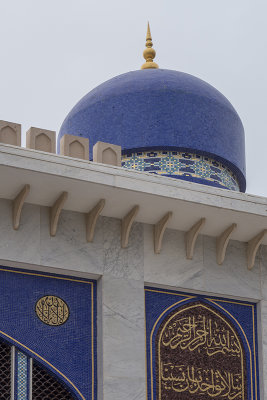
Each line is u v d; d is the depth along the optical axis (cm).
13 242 2103
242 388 2209
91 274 2153
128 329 2139
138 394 2098
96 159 2222
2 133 2148
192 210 2202
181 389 2150
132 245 2205
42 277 2130
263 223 2259
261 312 2275
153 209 2189
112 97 2667
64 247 2144
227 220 2241
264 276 2305
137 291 2173
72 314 2127
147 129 2611
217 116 2683
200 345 2205
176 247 2244
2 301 2080
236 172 2712
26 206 2136
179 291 2230
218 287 2252
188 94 2666
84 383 2089
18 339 2066
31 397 2038
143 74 2722
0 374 2045
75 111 2722
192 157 2620
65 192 2112
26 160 2055
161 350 2166
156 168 2589
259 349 2253
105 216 2198
